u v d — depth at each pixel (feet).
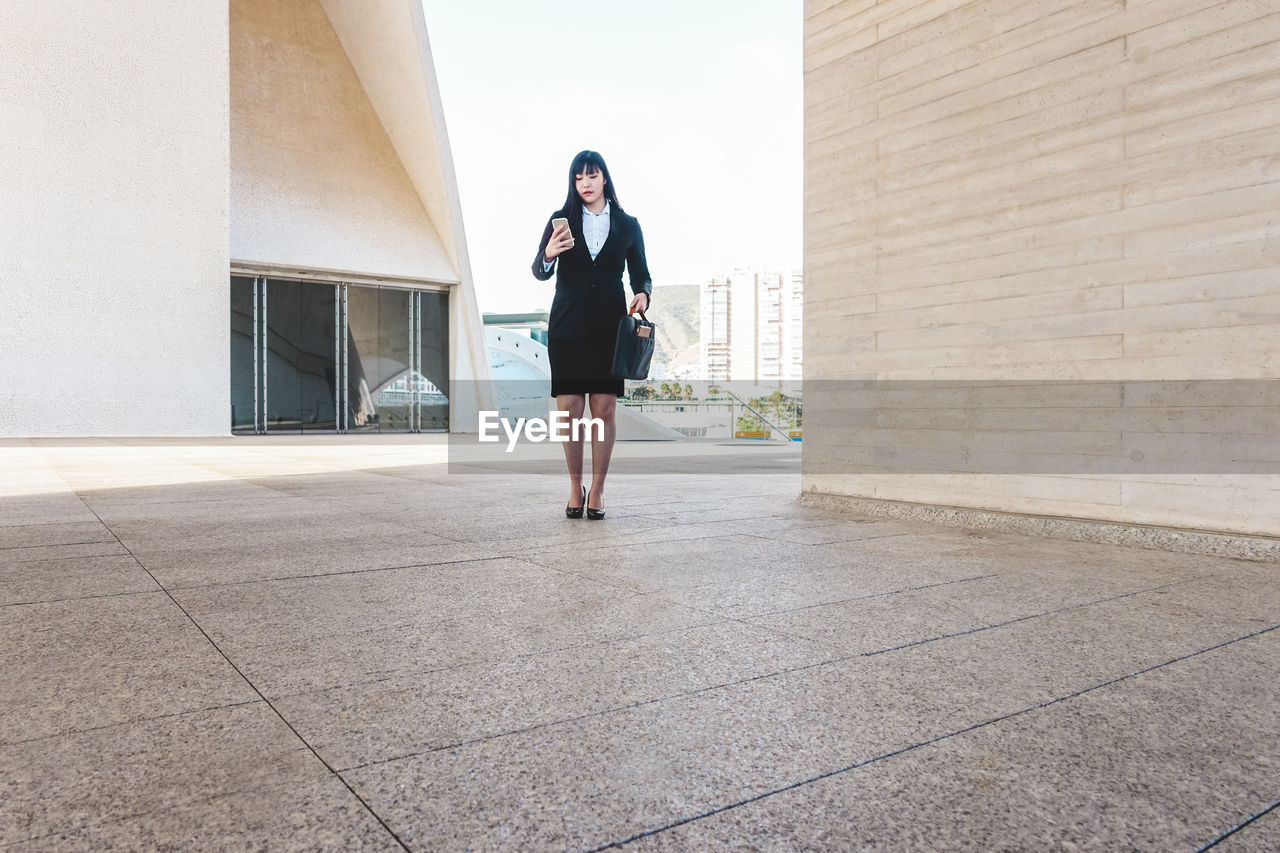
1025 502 13.44
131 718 4.60
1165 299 11.62
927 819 3.57
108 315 54.44
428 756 4.14
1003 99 13.87
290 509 14.93
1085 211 12.64
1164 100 11.62
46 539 11.11
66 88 53.16
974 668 5.81
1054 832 3.47
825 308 17.38
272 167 73.67
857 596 8.13
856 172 16.67
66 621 6.77
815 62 17.69
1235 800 3.80
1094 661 6.02
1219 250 11.01
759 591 8.29
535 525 13.03
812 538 12.05
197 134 58.49
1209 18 11.11
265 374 71.77
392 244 78.64
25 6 51.78
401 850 3.21
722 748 4.32
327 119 78.54
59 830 3.30
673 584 8.57
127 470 24.49
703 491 19.61
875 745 4.40
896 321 15.75
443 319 82.89
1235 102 10.84
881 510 15.58
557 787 3.81
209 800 3.61
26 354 51.34
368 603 7.55
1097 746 4.43
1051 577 9.21
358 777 3.88
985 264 14.15
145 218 56.13
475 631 6.61
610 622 6.95
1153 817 3.62
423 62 75.56
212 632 6.48
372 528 12.53
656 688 5.27
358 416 77.15
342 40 80.48
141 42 56.13
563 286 13.41
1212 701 5.17
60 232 52.65
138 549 10.40
